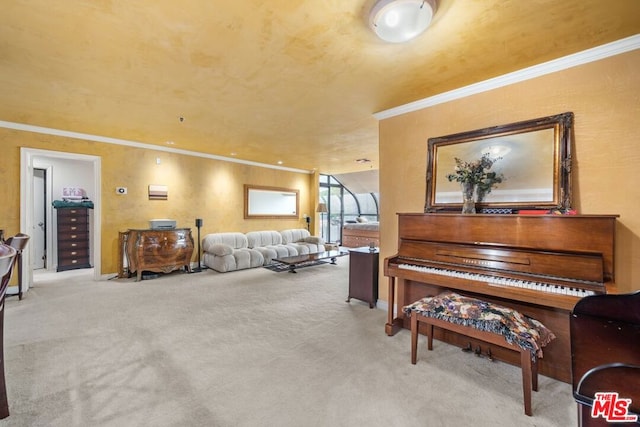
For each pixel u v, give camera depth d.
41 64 2.26
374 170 8.09
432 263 2.39
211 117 3.55
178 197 5.51
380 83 2.57
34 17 1.70
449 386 1.86
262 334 2.63
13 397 1.70
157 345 2.39
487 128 2.48
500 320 1.76
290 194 7.65
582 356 1.07
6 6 1.60
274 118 3.59
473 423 1.53
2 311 1.50
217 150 5.58
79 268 5.63
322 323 2.91
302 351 2.31
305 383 1.88
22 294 3.81
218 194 6.13
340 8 1.61
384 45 1.97
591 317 1.07
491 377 1.96
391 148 3.21
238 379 1.91
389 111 3.20
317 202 8.16
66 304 3.44
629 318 1.01
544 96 2.22
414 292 2.75
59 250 5.39
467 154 2.58
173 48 2.04
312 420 1.54
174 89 2.73
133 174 4.93
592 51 2.00
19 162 3.90
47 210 5.53
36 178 5.52
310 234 8.11
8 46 2.00
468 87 2.58
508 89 2.39
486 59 2.14
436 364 2.13
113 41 1.95
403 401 1.70
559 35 1.85
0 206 3.79
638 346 0.99
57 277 4.86
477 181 2.45
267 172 7.11
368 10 1.63
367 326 2.84
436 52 2.06
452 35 1.85
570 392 1.81
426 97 2.86
